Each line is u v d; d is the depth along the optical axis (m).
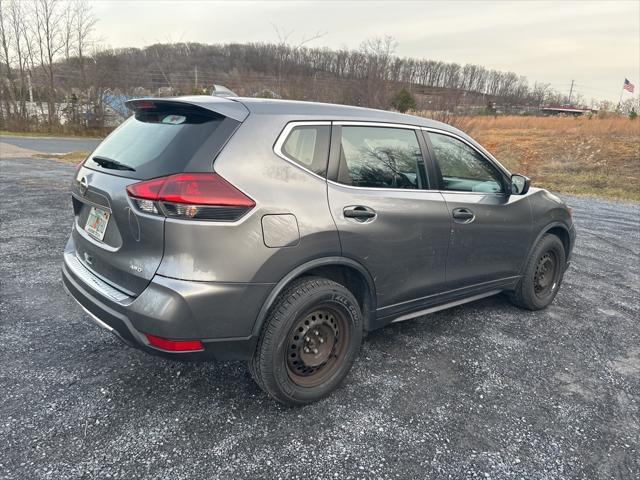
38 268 4.73
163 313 2.14
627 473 2.26
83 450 2.20
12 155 17.70
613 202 11.27
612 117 30.59
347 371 2.81
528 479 2.18
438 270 3.25
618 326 4.04
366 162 2.83
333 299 2.59
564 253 4.35
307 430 2.44
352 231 2.62
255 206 2.25
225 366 3.03
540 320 4.08
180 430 2.39
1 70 36.81
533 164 17.19
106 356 3.07
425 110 17.56
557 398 2.87
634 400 2.90
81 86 38.38
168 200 2.12
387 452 2.31
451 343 3.53
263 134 2.39
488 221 3.51
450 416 2.62
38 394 2.62
